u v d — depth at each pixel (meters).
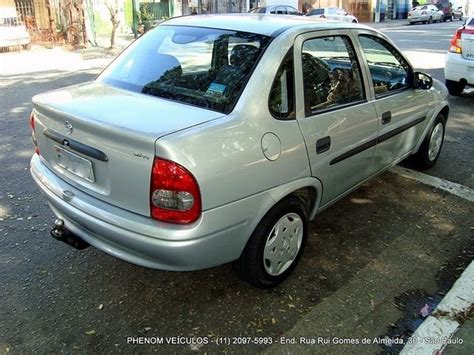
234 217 2.64
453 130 6.74
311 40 3.25
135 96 3.03
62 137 2.85
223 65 3.02
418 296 3.12
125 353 2.59
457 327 2.80
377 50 3.96
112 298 3.03
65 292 3.08
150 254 2.52
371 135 3.73
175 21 3.72
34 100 3.15
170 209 2.43
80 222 2.79
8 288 3.10
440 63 12.47
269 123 2.81
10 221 3.96
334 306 2.99
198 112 2.73
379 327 2.83
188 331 2.76
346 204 4.41
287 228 3.09
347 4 35.09
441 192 4.71
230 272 3.31
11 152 5.60
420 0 42.62
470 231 3.98
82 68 11.70
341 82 3.48
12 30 14.31
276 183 2.84
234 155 2.58
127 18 19.70
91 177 2.75
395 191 4.72
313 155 3.09
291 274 3.30
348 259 3.52
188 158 2.40
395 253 3.62
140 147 2.44
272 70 2.91
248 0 25.70
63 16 16.36
